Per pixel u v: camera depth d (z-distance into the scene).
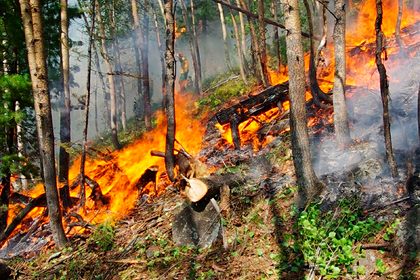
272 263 5.59
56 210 7.91
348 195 6.16
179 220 6.91
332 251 5.21
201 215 6.82
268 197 6.93
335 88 7.19
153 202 8.87
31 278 7.13
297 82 6.11
